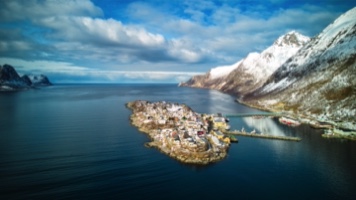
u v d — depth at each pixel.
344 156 142.75
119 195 98.12
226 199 97.12
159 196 98.25
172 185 107.06
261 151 152.00
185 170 122.00
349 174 119.38
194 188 105.00
